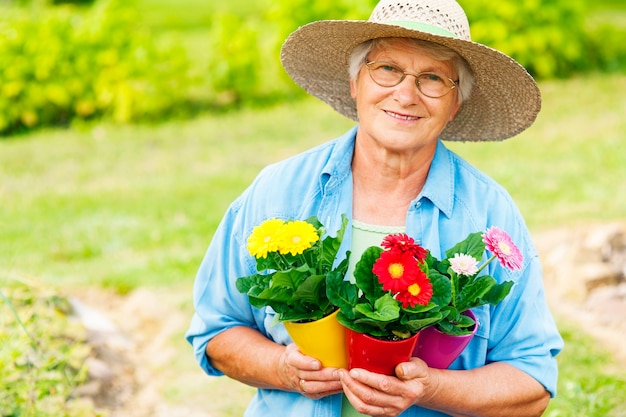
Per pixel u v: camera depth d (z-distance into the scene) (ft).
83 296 19.75
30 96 34.32
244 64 35.78
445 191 7.97
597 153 26.94
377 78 7.73
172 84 35.29
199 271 8.52
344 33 7.86
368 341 6.81
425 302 6.51
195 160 29.48
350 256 8.00
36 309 15.58
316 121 32.89
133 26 36.70
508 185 24.82
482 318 7.69
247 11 51.13
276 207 8.14
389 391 6.97
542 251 20.04
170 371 16.76
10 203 26.00
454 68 7.82
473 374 7.67
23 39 34.37
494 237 7.00
